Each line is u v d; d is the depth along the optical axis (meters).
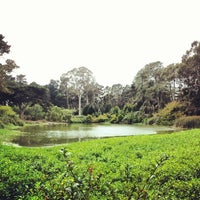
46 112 84.38
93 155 17.38
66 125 67.38
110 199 8.29
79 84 108.62
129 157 16.52
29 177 10.32
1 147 17.06
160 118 70.75
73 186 4.79
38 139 32.97
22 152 15.80
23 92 79.94
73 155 16.73
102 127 59.28
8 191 9.59
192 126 56.94
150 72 89.44
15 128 50.81
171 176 11.38
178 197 9.78
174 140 22.53
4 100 79.12
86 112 99.19
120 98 113.31
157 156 15.40
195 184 10.47
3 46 48.72
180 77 74.06
